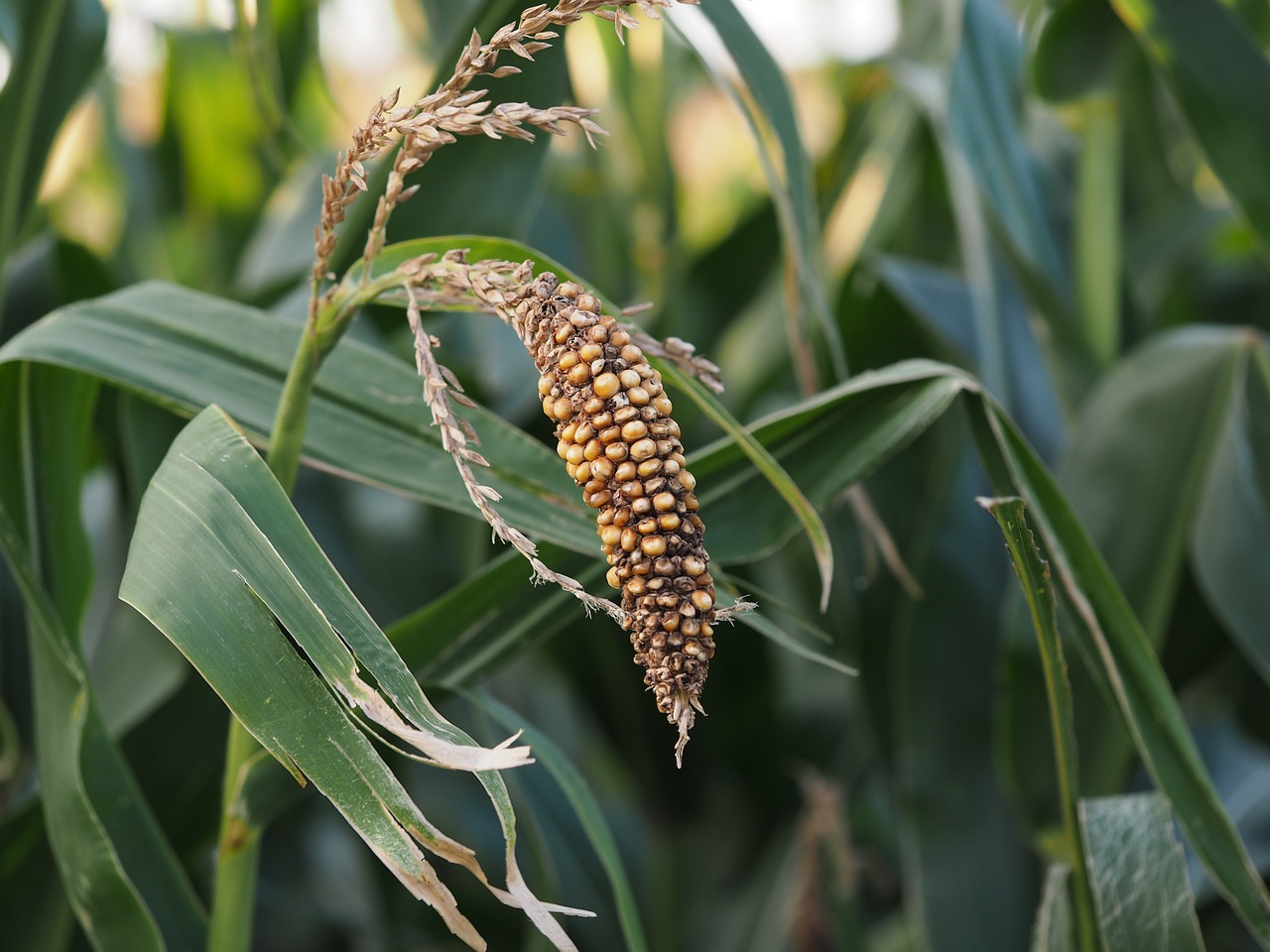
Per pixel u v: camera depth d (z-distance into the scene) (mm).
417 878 540
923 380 697
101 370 678
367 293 607
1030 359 1117
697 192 2090
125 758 845
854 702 1116
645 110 1505
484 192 783
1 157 870
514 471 692
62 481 750
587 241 1476
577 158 1522
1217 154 897
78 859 688
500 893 535
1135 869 695
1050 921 747
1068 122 1177
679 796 1288
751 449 638
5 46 853
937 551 1001
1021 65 1144
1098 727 875
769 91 773
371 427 697
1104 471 936
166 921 746
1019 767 887
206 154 1721
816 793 980
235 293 999
